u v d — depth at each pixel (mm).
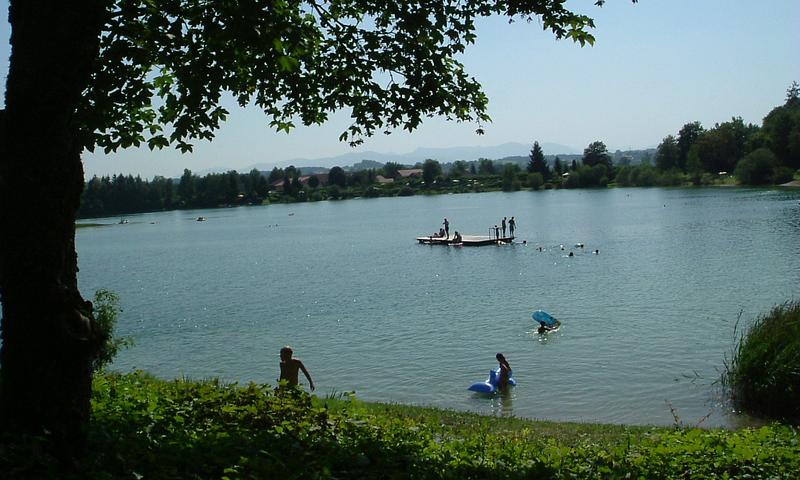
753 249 50781
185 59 10641
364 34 11984
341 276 52312
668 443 9914
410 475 7539
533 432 13805
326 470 6957
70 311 6836
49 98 6629
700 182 171250
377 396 20062
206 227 142125
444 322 31281
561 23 11656
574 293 37188
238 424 9203
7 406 6629
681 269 43594
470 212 137000
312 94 12664
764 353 16594
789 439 9930
